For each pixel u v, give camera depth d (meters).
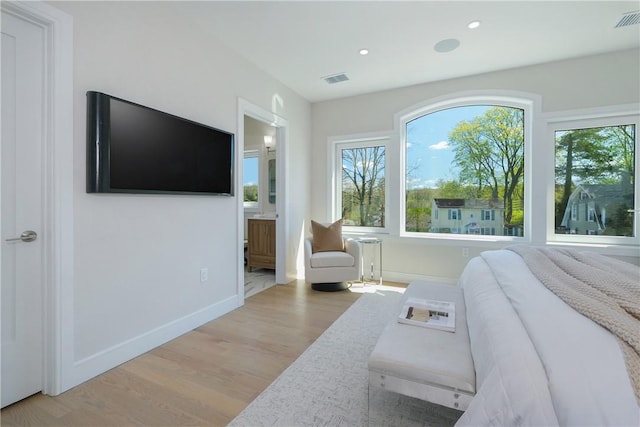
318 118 4.47
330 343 2.24
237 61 2.97
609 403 0.79
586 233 3.21
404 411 1.50
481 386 1.01
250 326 2.56
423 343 1.38
